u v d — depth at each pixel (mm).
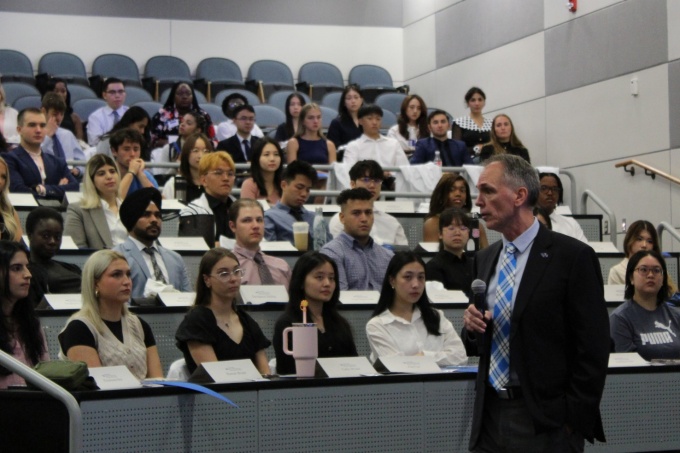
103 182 6883
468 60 13633
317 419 4543
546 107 12031
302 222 7051
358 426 4633
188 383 4328
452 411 4855
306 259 5301
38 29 13867
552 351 3564
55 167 8172
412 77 15008
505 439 3623
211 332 4961
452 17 14008
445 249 6758
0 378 4496
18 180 7832
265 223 7375
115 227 6895
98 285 4883
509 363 3627
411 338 5484
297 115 10898
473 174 9773
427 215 7840
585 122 11398
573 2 11594
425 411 4793
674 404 5305
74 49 14000
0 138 8398
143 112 9297
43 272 5879
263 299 5922
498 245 3793
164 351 5625
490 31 13133
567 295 3559
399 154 10211
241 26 14734
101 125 11164
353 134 10805
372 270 6594
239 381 4445
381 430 4684
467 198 7676
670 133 10289
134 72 13773
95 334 4824
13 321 4711
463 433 4871
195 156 7992
